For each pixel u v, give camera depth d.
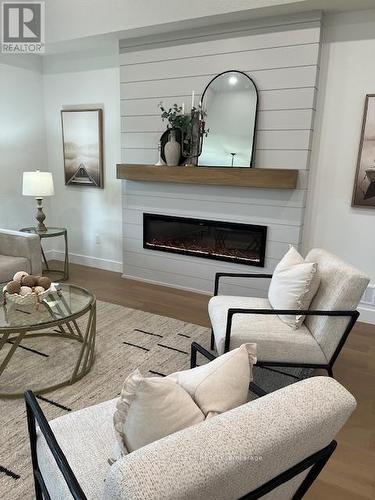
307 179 3.27
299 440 0.80
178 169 3.63
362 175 3.10
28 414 1.25
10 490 1.54
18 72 4.36
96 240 4.74
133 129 3.97
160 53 3.64
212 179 3.47
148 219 4.10
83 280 4.30
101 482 1.08
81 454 1.18
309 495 1.58
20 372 2.37
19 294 2.33
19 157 4.53
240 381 1.04
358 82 3.02
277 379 2.40
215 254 3.79
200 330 3.04
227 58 3.34
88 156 4.50
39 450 1.24
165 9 3.26
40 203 4.15
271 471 0.81
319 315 1.97
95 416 1.36
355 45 2.98
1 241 3.64
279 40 3.09
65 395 2.16
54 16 3.82
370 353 2.77
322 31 3.04
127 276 4.40
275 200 3.35
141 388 0.89
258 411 0.80
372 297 3.25
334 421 0.86
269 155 3.32
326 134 3.20
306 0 2.73
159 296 3.83
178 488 0.64
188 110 3.62
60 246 5.08
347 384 2.37
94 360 2.54
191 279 3.98
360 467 1.73
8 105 4.30
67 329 2.97
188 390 1.04
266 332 2.09
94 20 3.63
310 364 2.07
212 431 0.73
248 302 2.50
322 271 2.21
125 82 3.90
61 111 4.54
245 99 3.31
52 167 4.88
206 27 3.37
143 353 2.65
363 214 3.19
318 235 3.39
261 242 3.50
